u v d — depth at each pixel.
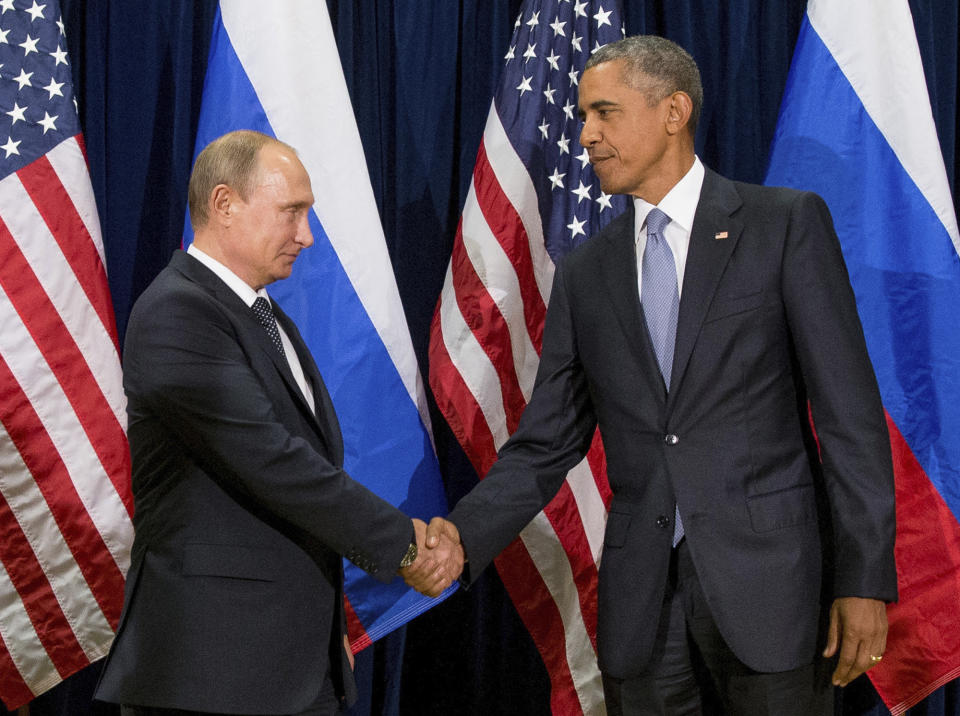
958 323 2.28
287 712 1.54
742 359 1.70
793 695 1.65
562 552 2.38
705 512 1.68
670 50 1.86
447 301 2.38
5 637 2.19
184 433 1.57
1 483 2.18
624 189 1.87
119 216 2.59
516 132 2.40
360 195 2.32
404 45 2.67
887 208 2.32
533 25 2.46
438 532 1.83
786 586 1.65
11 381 2.18
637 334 1.79
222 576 1.54
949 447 2.27
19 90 2.27
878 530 1.60
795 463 1.71
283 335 1.82
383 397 2.28
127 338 1.62
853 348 1.68
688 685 1.77
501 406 2.34
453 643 2.70
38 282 2.21
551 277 2.41
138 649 1.55
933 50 2.70
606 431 1.83
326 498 1.59
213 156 1.69
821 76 2.37
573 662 2.39
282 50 2.30
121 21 2.60
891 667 2.27
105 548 2.21
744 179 2.72
